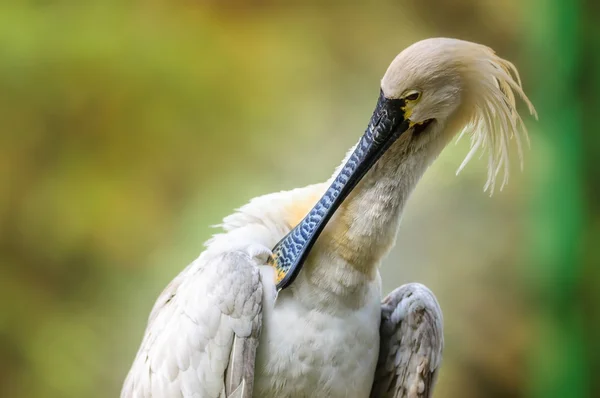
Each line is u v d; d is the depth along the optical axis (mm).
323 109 14539
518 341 13234
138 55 14562
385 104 5762
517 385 13258
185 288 5789
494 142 6031
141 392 5777
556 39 13461
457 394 13188
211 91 14594
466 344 13188
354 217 5750
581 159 13180
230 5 15141
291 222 6051
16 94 14211
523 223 13250
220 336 5523
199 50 14781
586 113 13250
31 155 14258
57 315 13891
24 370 13633
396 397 6125
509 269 13250
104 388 13680
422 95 5730
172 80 14523
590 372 13039
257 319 5570
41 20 14492
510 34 14078
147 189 14336
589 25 13305
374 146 5762
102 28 14586
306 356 5621
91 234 14102
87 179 14258
